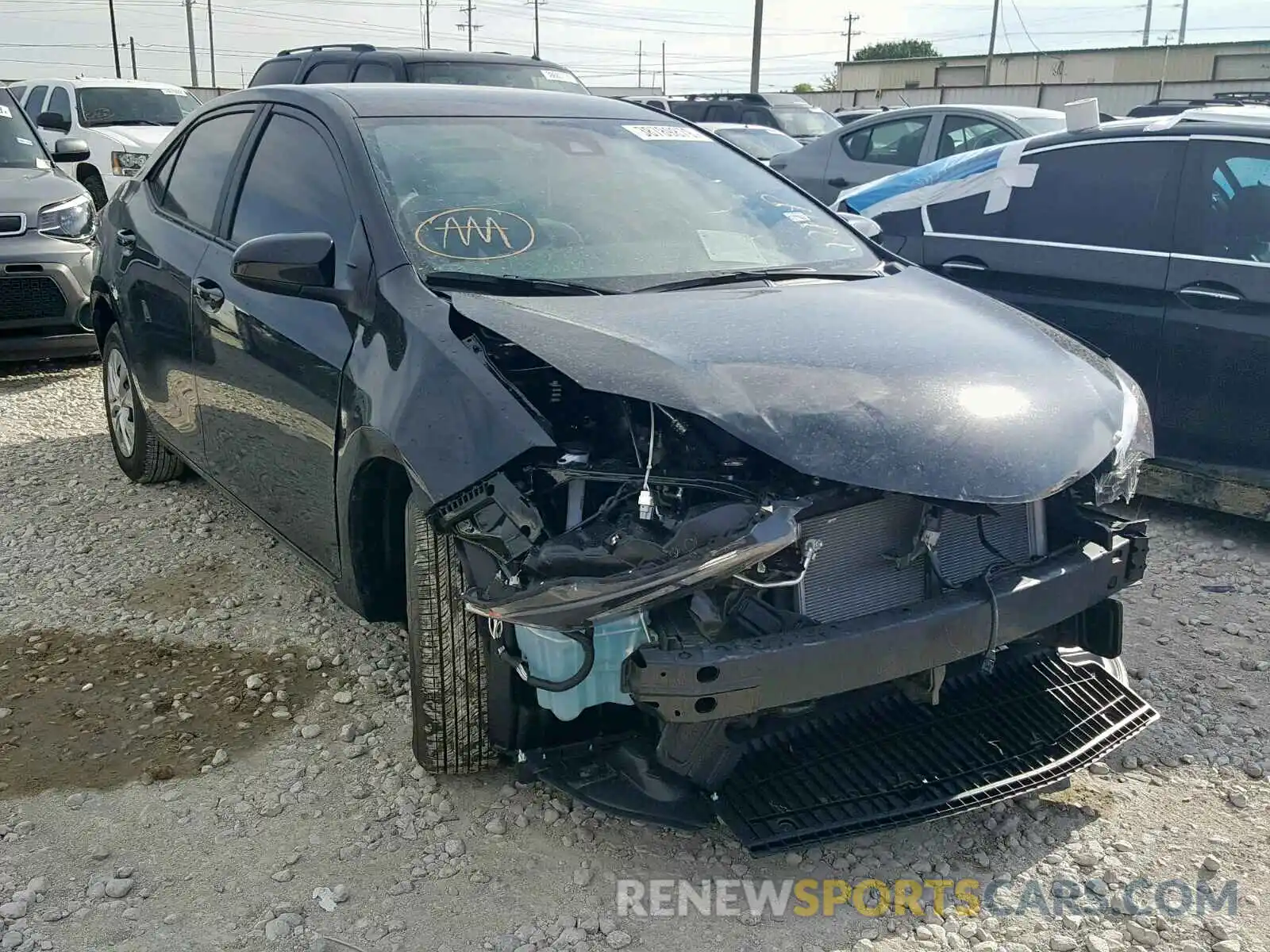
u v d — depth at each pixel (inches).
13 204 285.9
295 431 138.8
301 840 114.4
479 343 113.3
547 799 121.0
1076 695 124.3
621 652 101.0
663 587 94.3
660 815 105.6
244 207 162.4
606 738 112.2
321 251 126.0
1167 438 203.6
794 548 102.0
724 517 97.0
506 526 100.7
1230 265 193.0
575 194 146.0
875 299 131.6
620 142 161.2
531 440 100.7
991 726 118.4
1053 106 1347.2
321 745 130.9
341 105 150.8
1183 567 188.7
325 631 158.6
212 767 126.6
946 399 107.2
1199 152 200.5
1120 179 210.5
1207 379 196.7
